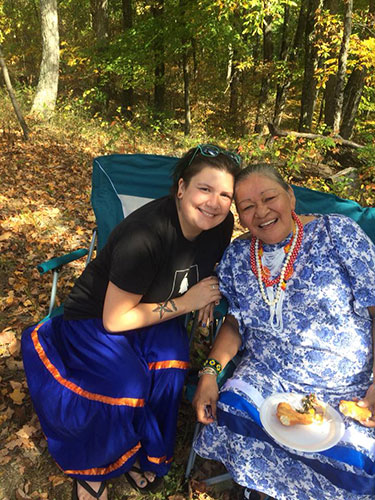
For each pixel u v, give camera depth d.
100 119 10.31
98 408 1.84
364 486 1.62
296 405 1.78
